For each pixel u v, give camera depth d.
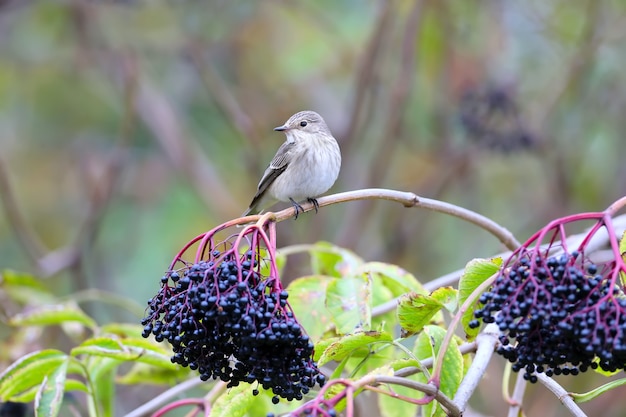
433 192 14.90
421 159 15.38
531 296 4.66
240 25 16.08
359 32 15.97
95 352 6.64
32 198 16.52
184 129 15.62
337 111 16.17
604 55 14.84
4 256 15.82
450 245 15.06
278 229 14.26
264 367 4.91
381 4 13.80
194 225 15.60
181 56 15.68
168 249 15.42
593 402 12.30
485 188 15.63
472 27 15.29
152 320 5.10
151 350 6.76
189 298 4.91
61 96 16.81
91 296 9.10
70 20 16.06
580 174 14.78
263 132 16.17
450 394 5.64
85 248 14.30
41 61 16.30
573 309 4.59
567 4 15.12
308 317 6.97
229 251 5.03
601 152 14.78
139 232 15.84
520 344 4.79
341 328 6.48
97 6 15.29
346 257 7.59
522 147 13.48
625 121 14.67
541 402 12.30
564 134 14.82
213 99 15.24
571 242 7.65
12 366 6.53
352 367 7.07
